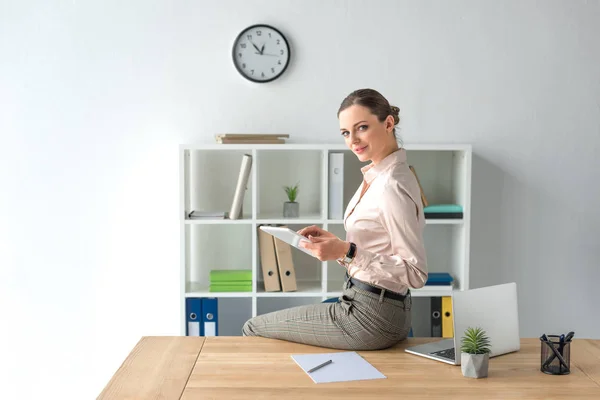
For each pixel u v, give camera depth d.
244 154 3.64
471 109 3.73
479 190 3.77
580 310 3.85
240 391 2.05
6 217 3.69
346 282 2.54
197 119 3.69
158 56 3.65
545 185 3.78
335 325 2.46
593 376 2.20
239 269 3.76
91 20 3.63
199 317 3.46
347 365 2.29
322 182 3.51
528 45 3.72
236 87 3.68
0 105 3.64
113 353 3.77
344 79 3.69
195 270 3.77
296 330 2.55
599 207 3.79
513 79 3.73
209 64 3.66
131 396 2.01
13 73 3.63
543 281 3.82
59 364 3.76
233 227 3.75
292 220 3.43
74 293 3.74
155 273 3.75
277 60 3.64
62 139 3.67
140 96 3.67
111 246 3.73
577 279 3.83
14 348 3.74
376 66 3.69
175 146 3.69
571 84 3.74
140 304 3.76
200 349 2.48
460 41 3.70
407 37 3.69
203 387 2.08
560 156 3.77
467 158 3.45
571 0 3.71
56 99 3.65
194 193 3.73
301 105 3.69
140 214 3.72
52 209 3.70
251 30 3.64
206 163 3.72
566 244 3.81
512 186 3.78
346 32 3.67
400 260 2.32
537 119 3.75
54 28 3.62
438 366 2.29
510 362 2.34
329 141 3.71
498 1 3.69
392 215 2.33
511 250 3.80
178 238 3.73
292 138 3.71
